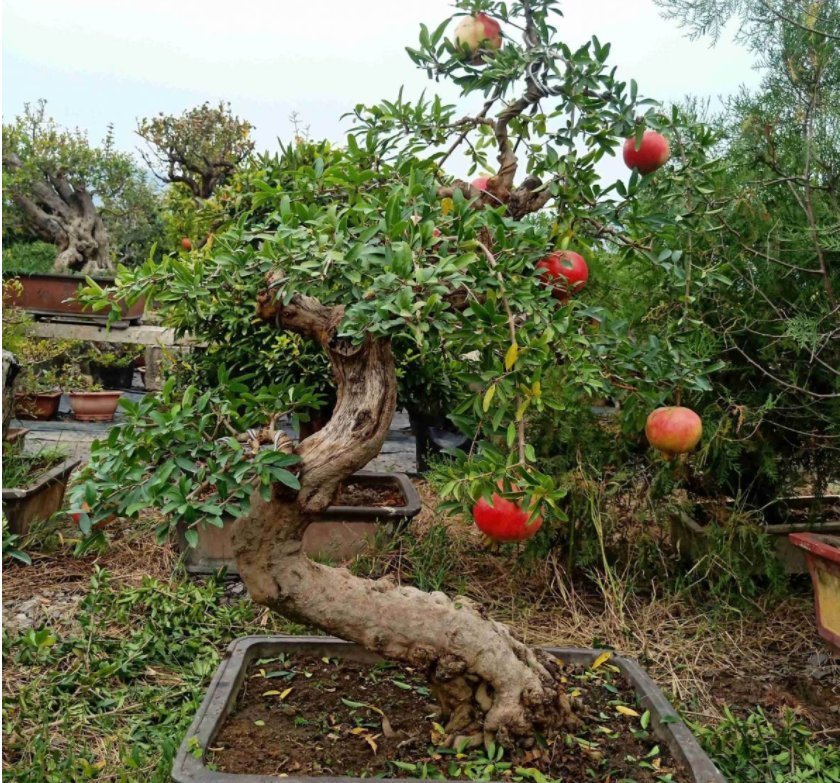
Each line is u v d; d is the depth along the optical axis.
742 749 2.42
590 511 3.57
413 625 2.07
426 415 5.81
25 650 2.81
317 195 2.21
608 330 2.21
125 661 2.82
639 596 3.67
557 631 3.31
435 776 1.94
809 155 3.34
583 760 2.03
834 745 2.59
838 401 3.44
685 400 3.58
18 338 6.95
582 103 2.09
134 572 3.76
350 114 2.34
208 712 2.07
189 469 1.80
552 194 2.17
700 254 3.40
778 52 3.63
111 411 7.73
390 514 3.87
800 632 3.37
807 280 3.55
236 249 1.99
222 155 10.55
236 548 2.03
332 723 2.17
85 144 11.33
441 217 1.85
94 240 11.29
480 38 2.18
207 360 4.43
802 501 4.14
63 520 4.30
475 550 4.09
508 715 2.04
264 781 1.75
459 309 1.91
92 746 2.39
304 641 2.52
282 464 1.81
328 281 1.75
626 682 2.40
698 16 3.53
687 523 3.78
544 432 3.67
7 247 11.98
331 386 4.62
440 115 2.29
